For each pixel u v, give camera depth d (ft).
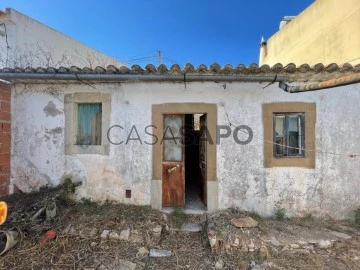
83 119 16.20
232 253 11.27
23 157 15.92
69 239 11.73
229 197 15.03
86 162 15.66
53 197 13.74
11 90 15.92
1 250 10.61
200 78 13.28
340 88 14.58
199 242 12.41
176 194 15.92
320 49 22.43
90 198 15.64
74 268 10.05
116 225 12.82
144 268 10.43
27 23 18.94
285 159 14.74
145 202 15.39
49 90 15.80
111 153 15.51
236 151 14.97
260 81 13.67
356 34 17.76
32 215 12.46
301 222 13.94
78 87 15.65
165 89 15.21
